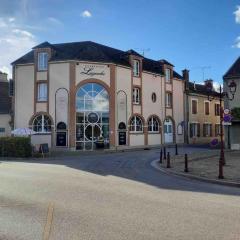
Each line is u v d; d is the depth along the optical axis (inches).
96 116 1473.9
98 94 1480.1
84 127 1459.2
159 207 363.6
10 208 354.3
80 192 446.9
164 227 288.7
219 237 264.4
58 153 1295.5
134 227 287.7
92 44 1600.6
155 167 793.6
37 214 330.3
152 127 1702.8
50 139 1453.0
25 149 1123.9
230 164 790.5
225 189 507.5
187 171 676.1
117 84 1524.4
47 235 265.7
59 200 394.9
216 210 353.1
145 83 1665.8
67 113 1441.9
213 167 744.3
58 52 1514.5
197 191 478.9
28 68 1497.3
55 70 1464.1
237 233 274.5
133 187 497.7
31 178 574.6
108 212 339.0
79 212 338.0
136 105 1610.5
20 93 1499.8
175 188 502.6
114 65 1507.1
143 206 367.6
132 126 1595.7
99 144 1460.4
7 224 295.7
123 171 714.2
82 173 662.5
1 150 1137.4
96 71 1476.4
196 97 2014.0
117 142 1515.7
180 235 267.9
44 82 1473.9
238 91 1296.8
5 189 465.4
